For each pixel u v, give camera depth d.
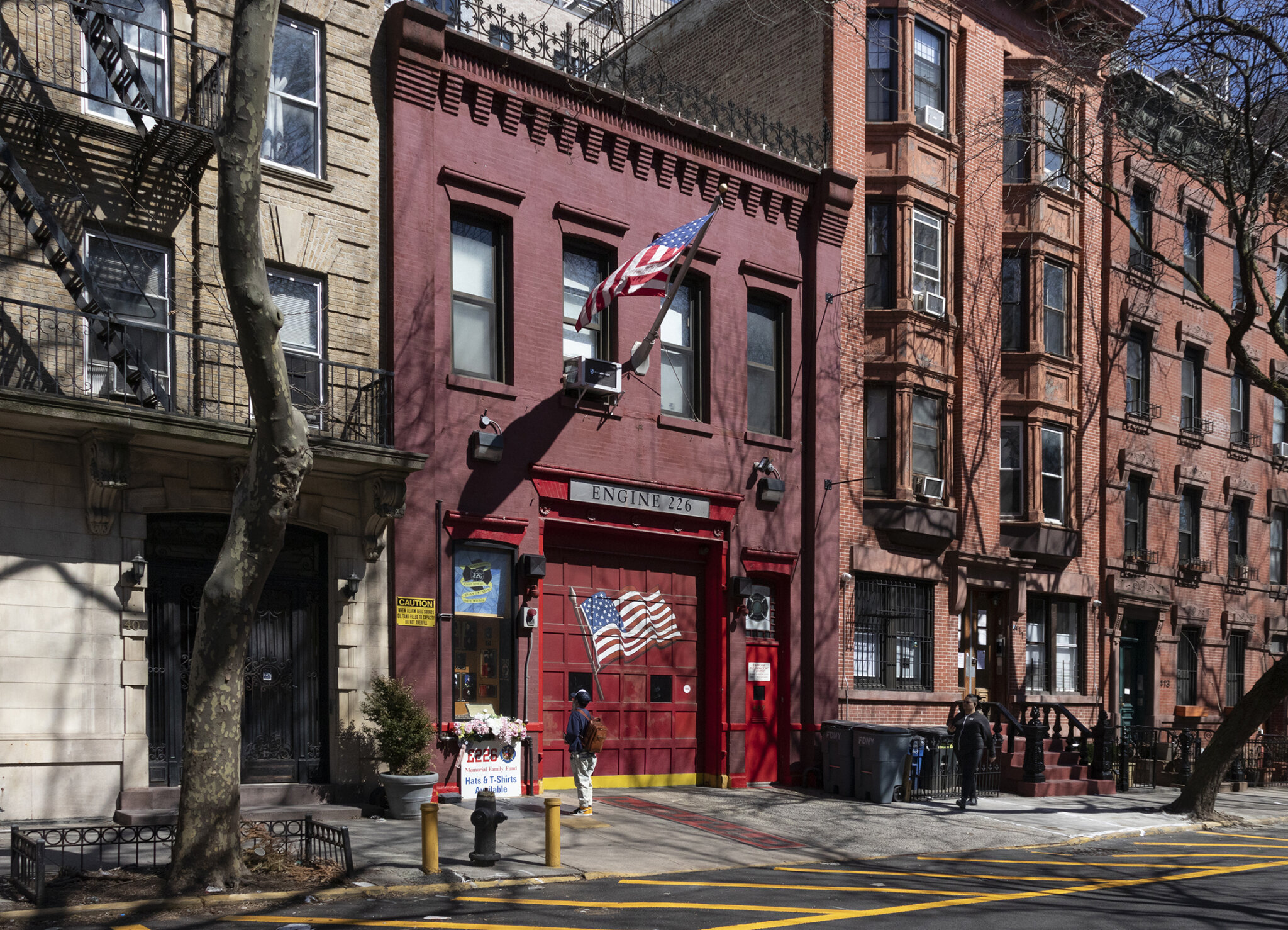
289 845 11.43
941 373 21.94
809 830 15.15
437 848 11.18
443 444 15.70
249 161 9.23
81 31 13.46
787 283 20.23
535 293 16.95
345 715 14.53
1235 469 29.38
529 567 16.30
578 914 9.48
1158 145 22.77
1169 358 27.36
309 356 14.55
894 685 21.02
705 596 19.09
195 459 13.72
